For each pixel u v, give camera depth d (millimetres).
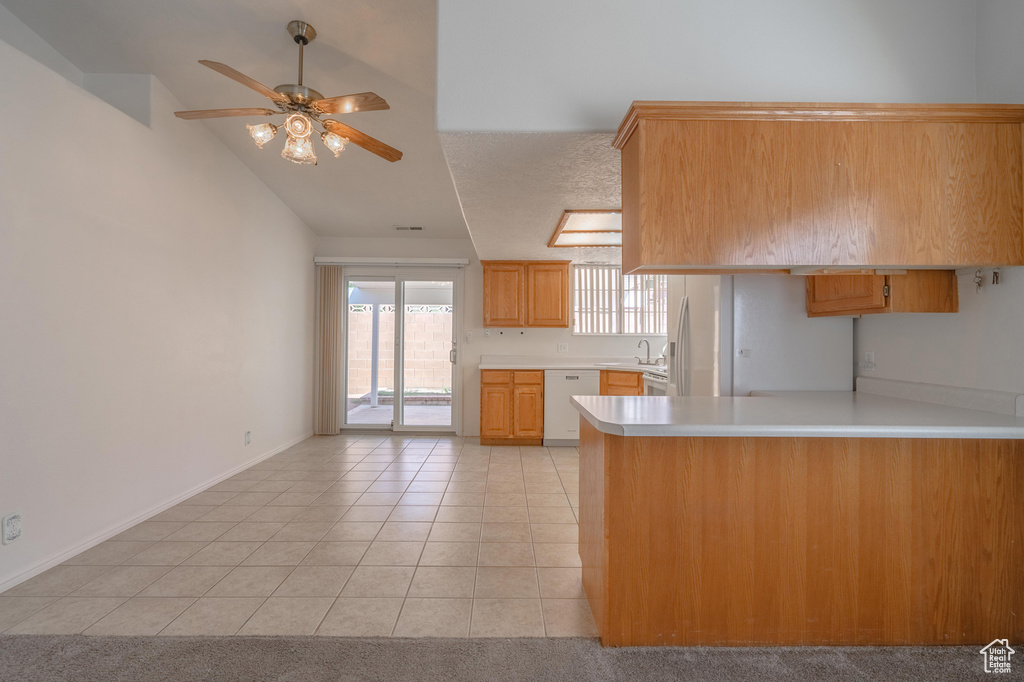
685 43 2164
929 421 1831
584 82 2150
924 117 1941
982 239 1959
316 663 1816
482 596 2305
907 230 1950
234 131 3980
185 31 2961
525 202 3238
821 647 1916
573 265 6133
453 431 6230
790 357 2945
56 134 2598
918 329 2514
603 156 2426
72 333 2699
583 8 2156
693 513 1921
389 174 4602
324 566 2596
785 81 2176
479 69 2146
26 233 2432
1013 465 1933
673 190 1922
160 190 3400
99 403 2883
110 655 1852
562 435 5586
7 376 2342
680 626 1924
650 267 2145
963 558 1933
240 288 4438
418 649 1902
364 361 6348
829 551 1932
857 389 2914
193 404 3771
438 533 3047
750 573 1929
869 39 2199
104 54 3152
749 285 2939
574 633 2014
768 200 1933
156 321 3365
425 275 6223
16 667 1778
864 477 1930
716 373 2975
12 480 2365
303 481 4152
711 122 1933
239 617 2115
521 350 6180
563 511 3449
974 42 2215
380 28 2873
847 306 2535
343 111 2611
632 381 5234
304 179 4746
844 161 1947
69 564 2598
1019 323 2008
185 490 3684
